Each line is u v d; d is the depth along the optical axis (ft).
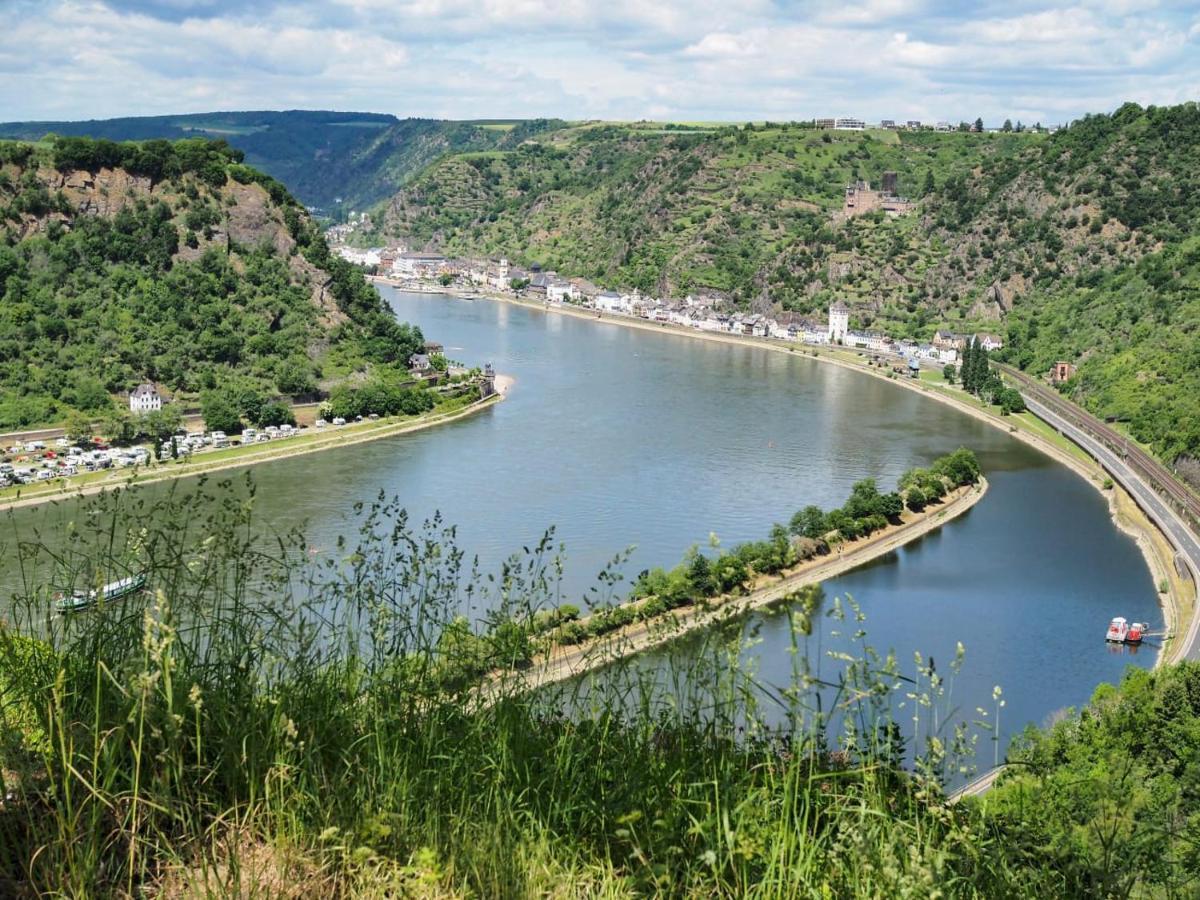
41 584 58.23
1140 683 164.25
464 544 300.20
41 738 41.63
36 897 36.42
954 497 400.47
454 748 46.93
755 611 50.42
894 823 41.01
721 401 577.02
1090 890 43.06
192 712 43.37
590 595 251.19
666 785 44.98
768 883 38.70
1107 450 472.85
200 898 36.70
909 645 260.01
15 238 530.68
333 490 364.17
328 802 41.73
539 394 579.07
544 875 40.68
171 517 62.39
